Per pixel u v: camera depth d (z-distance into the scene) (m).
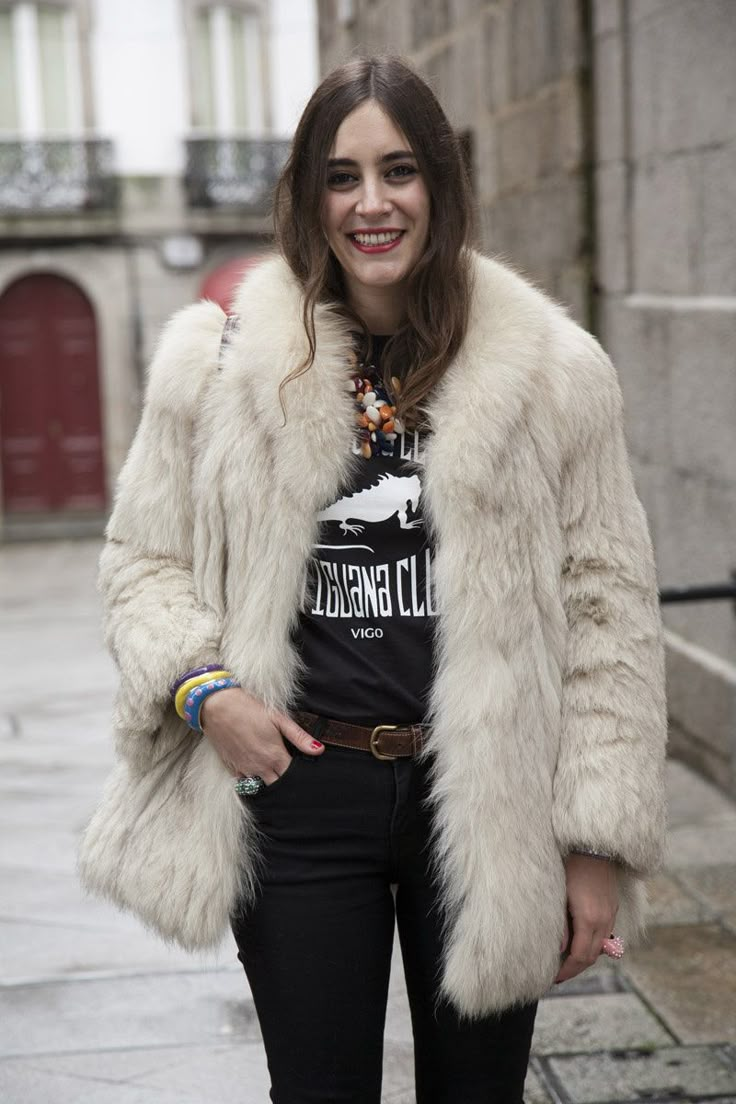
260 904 1.89
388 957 1.91
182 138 21.89
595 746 1.84
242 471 1.87
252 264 2.05
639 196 5.65
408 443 1.87
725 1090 2.88
